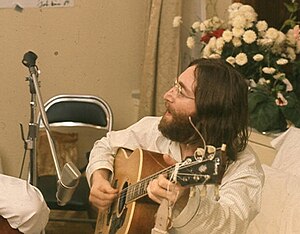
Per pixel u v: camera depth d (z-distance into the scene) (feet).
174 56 9.87
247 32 7.82
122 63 10.74
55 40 10.06
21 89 9.88
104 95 10.73
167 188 3.81
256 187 4.43
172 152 5.10
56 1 9.89
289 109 7.53
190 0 10.02
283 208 5.87
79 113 9.25
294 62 8.06
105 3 10.34
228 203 4.12
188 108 4.52
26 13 9.70
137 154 5.33
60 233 10.15
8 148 9.99
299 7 8.57
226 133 4.48
